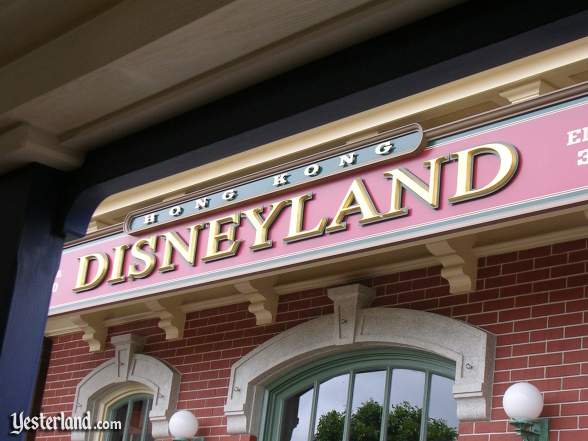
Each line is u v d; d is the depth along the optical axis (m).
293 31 2.86
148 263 9.35
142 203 10.91
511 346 7.58
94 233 10.05
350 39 2.89
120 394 11.10
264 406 9.43
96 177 3.63
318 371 9.19
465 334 7.79
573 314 7.31
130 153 3.55
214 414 9.72
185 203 9.23
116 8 2.99
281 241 8.28
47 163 3.67
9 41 3.25
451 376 8.09
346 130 8.91
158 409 10.18
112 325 11.40
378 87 2.89
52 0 2.97
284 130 3.20
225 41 2.88
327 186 8.09
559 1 2.54
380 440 8.41
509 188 6.76
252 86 3.20
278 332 9.46
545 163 6.62
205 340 10.19
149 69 3.05
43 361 12.28
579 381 7.08
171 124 3.45
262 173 8.60
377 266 8.75
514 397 7.00
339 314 8.78
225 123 3.26
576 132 6.52
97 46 3.03
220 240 8.81
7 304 3.55
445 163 7.28
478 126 7.14
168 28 2.81
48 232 3.71
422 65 2.78
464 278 7.94
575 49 7.31
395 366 8.55
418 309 8.34
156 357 10.59
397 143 7.59
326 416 8.94
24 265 3.62
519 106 6.88
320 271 9.19
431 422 8.10
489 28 2.66
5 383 3.50
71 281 10.10
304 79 3.06
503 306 7.75
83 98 3.26
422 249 8.37
